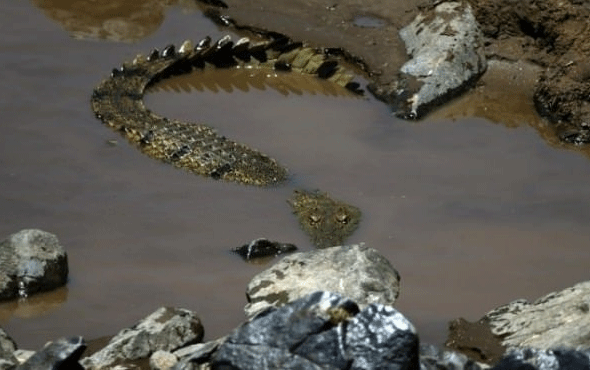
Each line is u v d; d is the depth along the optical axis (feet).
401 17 148.97
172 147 120.37
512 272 102.99
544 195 116.26
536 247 107.14
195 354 79.66
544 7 137.80
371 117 130.82
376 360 71.87
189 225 108.68
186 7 152.97
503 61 138.62
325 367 71.87
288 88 137.49
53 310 95.96
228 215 110.73
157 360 82.02
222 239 106.83
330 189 115.96
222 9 151.64
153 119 125.80
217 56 141.28
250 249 104.17
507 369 74.23
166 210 110.83
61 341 76.54
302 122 129.39
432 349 78.23
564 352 74.54
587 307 91.66
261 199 113.60
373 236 108.17
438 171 120.16
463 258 105.09
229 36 141.59
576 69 132.16
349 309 74.74
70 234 106.22
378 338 72.54
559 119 130.11
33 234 99.76
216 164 117.91
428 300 98.07
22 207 109.91
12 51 138.92
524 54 138.82
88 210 110.11
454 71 135.85
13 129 123.03
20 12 148.66
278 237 107.65
